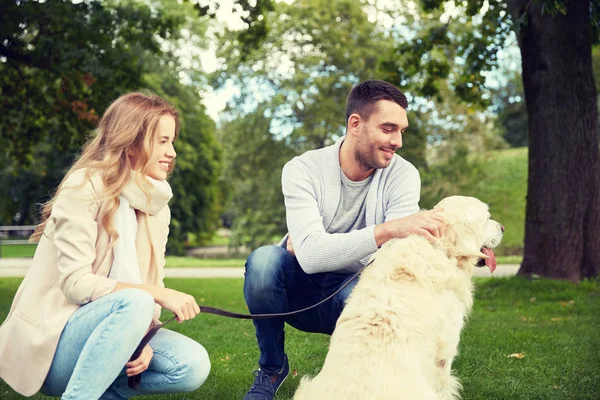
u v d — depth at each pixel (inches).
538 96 428.5
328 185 145.1
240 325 289.4
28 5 520.4
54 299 108.0
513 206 992.9
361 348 103.7
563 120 422.3
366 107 138.6
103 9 542.6
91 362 101.5
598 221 423.2
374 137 138.2
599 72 1041.5
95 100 575.5
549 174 424.5
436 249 124.1
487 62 515.5
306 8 1130.7
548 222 423.5
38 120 623.8
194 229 1362.0
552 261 421.4
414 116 1079.0
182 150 1261.1
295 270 151.9
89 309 105.7
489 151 1070.4
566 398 157.9
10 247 1261.1
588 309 323.9
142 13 569.3
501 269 635.5
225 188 1446.9
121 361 103.3
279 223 1212.5
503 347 220.8
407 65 554.6
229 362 200.7
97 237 111.8
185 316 111.3
